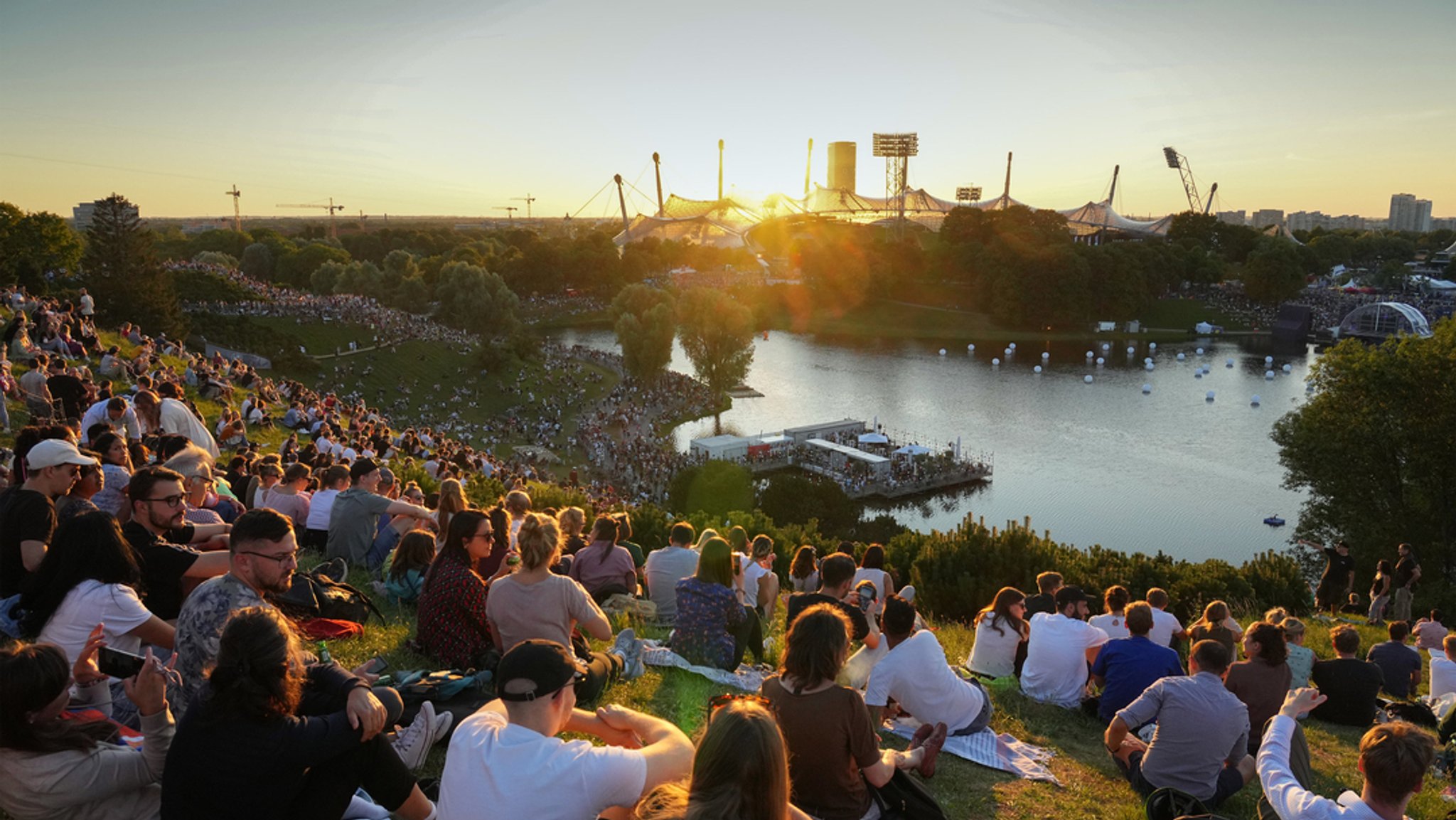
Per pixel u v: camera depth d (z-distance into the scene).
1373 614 21.25
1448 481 35.19
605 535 10.95
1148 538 54.91
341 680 4.55
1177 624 11.03
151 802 4.69
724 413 92.19
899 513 61.25
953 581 19.08
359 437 28.97
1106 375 114.06
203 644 5.27
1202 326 150.88
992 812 6.71
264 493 12.70
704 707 7.61
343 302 99.38
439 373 86.88
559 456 70.19
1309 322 144.00
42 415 21.09
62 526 5.68
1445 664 11.01
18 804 4.22
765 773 3.34
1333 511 38.25
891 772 5.64
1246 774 6.94
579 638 8.38
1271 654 8.14
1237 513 59.78
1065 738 8.50
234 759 4.05
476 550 7.88
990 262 158.75
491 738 4.03
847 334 150.75
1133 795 7.12
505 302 124.31
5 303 37.31
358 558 11.59
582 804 3.94
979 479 68.19
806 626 5.38
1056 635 9.38
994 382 109.25
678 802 3.48
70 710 4.84
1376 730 5.00
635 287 125.25
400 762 4.70
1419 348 36.09
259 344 78.06
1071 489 66.00
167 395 19.16
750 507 52.91
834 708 5.28
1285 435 40.69
